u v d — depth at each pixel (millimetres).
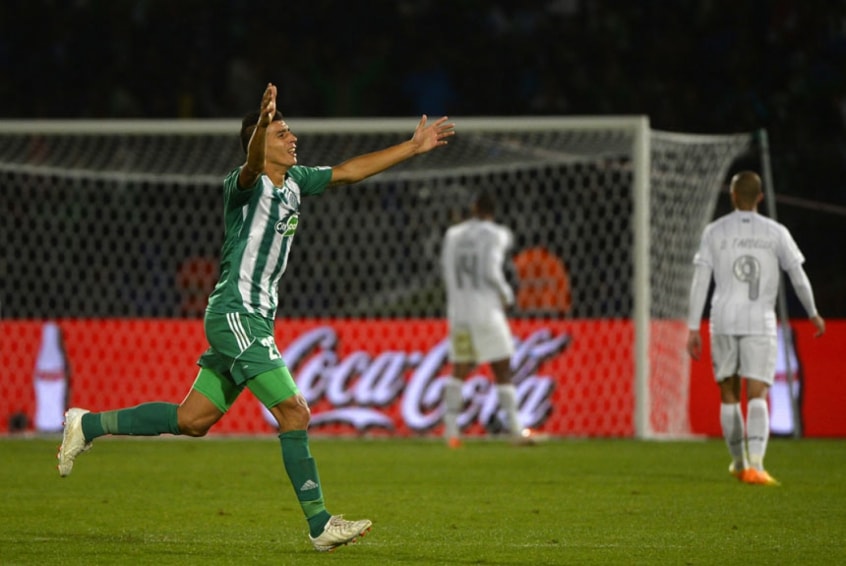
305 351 43156
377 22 72312
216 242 57312
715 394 42344
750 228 26891
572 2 71250
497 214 56031
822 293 52969
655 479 28016
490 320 37531
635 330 41031
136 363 43438
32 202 55562
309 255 56156
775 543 18078
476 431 42125
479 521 20688
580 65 68125
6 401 43250
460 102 70812
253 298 16938
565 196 55844
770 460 33094
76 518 21031
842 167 58375
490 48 71312
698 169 42906
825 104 63125
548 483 27078
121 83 69875
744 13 67438
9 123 42562
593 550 17344
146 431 17797
